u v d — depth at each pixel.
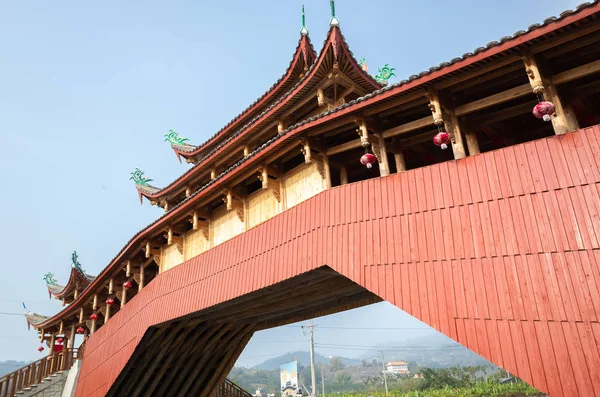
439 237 10.05
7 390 25.53
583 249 8.09
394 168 16.03
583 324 7.69
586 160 8.55
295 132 12.93
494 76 10.40
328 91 17.48
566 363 7.67
